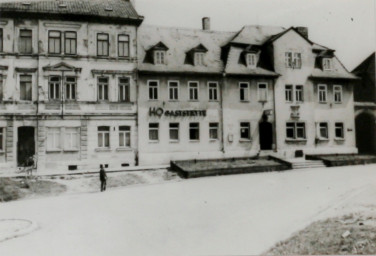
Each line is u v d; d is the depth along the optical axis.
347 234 12.05
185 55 33.25
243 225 14.45
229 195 19.95
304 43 35.44
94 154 29.81
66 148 29.38
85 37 30.02
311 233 12.69
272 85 34.31
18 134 29.52
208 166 28.48
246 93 33.75
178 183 24.48
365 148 38.34
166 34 34.62
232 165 28.97
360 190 18.20
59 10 29.34
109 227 15.00
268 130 34.50
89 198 20.88
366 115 38.38
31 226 15.24
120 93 30.92
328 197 17.61
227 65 33.31
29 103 28.89
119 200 19.89
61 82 29.50
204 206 17.70
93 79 30.06
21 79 29.11
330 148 35.56
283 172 27.77
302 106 35.03
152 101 31.34
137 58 31.11
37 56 29.12
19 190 22.70
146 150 30.97
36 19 29.19
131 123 30.78
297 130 35.00
